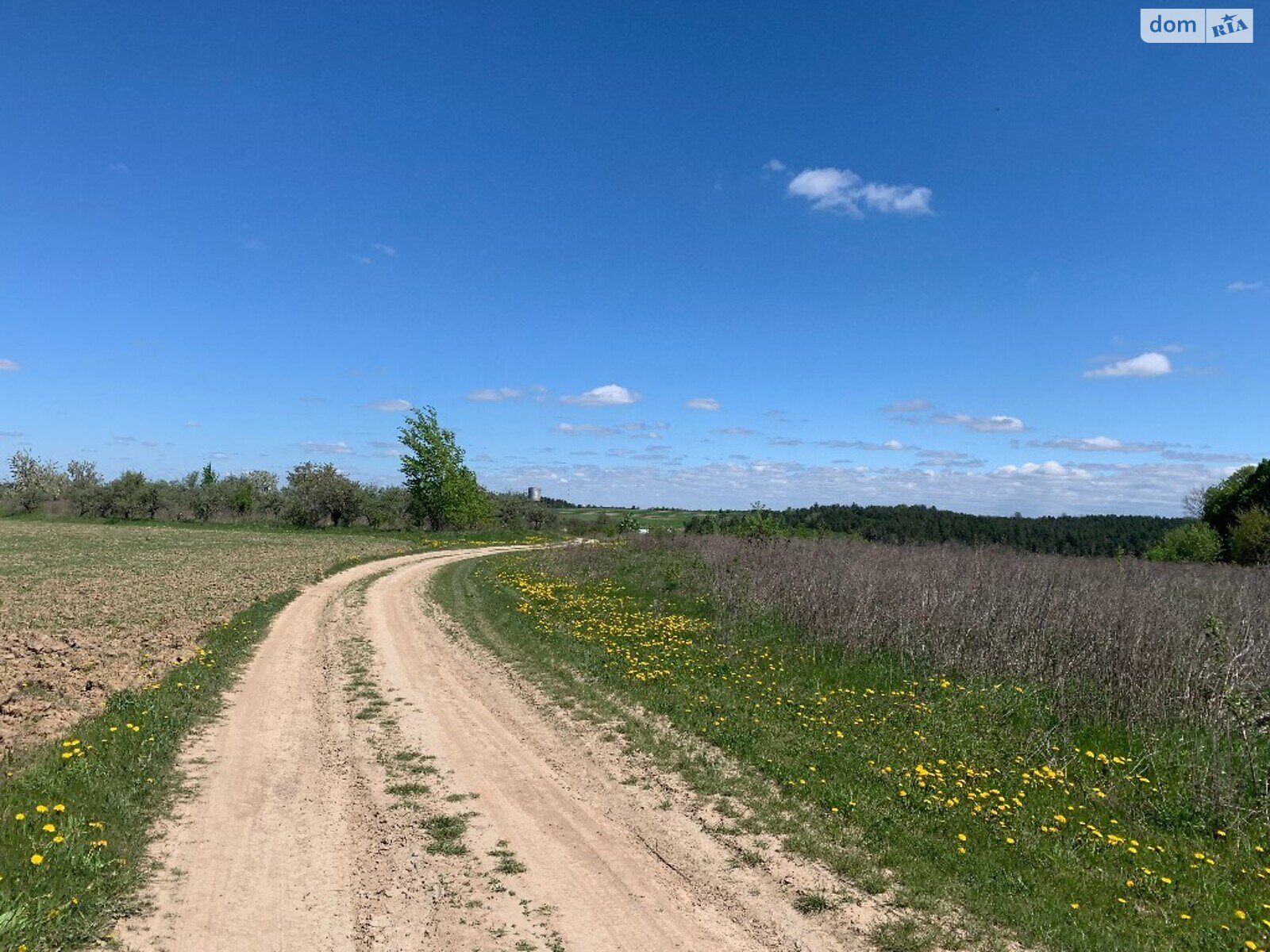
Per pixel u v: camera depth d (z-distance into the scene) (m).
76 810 6.32
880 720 10.31
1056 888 5.97
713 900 5.66
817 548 25.70
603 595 22.62
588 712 10.69
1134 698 10.24
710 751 9.11
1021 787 8.13
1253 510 31.98
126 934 4.84
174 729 9.05
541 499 81.62
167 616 17.08
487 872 6.00
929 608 14.39
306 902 5.41
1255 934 5.41
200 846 6.21
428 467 62.66
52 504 76.25
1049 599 14.45
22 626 15.56
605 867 6.16
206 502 72.56
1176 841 7.04
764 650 14.55
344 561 35.00
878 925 5.33
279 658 13.95
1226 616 13.20
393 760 8.62
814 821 7.08
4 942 4.43
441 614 20.03
